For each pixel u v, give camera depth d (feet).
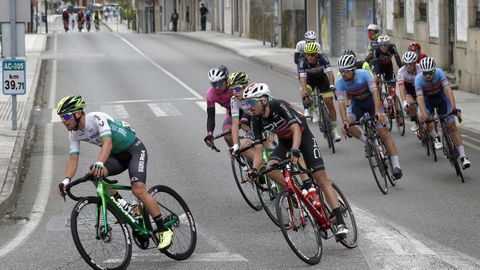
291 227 48.08
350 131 69.26
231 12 310.45
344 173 75.66
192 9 400.47
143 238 50.31
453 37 135.44
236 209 63.77
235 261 49.62
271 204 62.34
